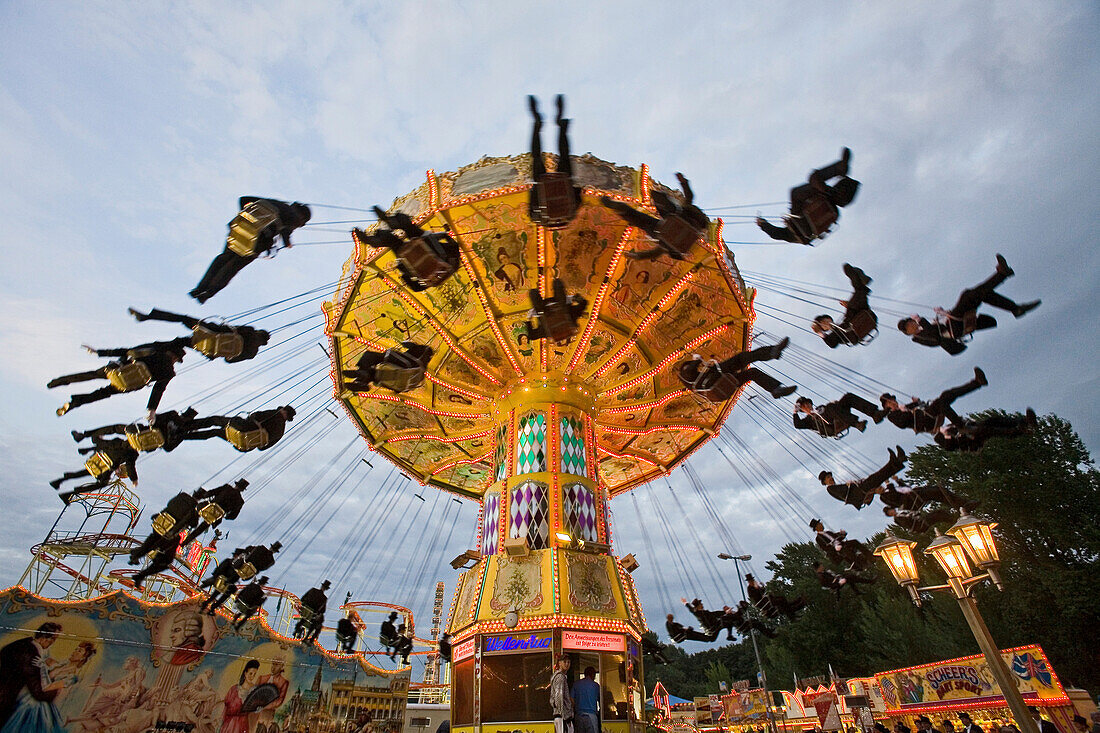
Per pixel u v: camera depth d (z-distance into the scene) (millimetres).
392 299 16203
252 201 10367
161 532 12789
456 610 16094
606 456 22812
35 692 10141
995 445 36219
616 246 15008
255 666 13961
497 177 14805
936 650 35875
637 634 15438
